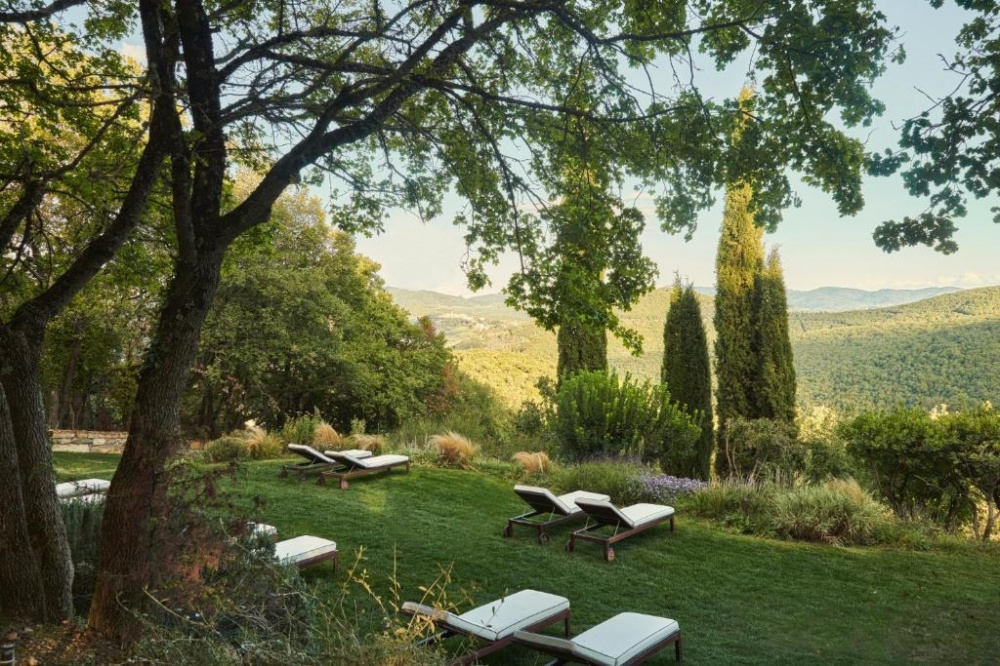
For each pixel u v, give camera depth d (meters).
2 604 3.78
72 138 8.75
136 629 3.55
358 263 26.34
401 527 8.57
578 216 6.94
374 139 7.81
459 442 13.98
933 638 5.76
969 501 10.77
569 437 14.39
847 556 8.14
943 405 11.38
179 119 4.58
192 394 22.39
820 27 5.28
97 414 26.12
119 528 3.79
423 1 5.58
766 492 10.27
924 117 4.54
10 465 3.87
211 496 3.78
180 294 4.43
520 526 9.11
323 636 3.01
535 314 6.91
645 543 8.48
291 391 24.20
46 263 7.14
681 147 6.29
